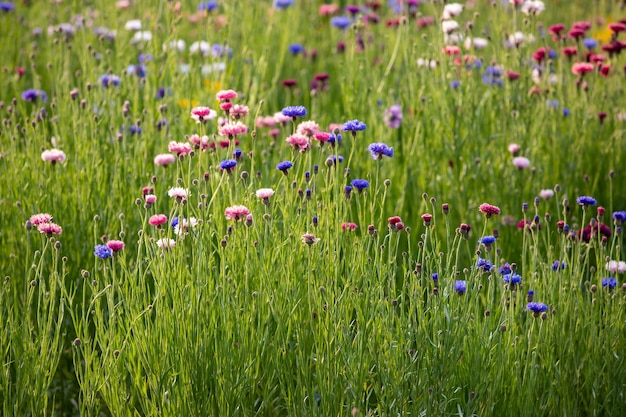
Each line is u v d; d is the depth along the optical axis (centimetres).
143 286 470
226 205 530
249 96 801
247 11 954
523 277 533
